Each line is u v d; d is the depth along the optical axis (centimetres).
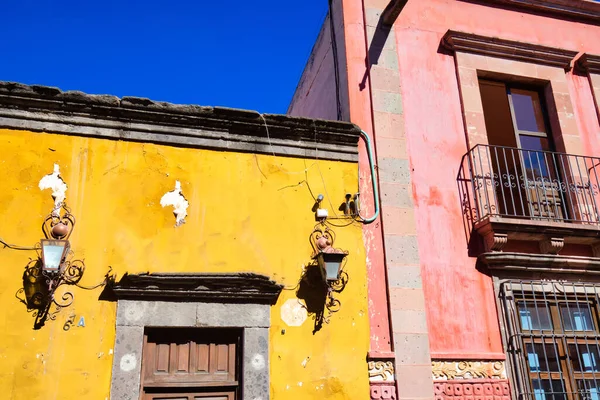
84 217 578
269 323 592
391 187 687
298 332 600
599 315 694
